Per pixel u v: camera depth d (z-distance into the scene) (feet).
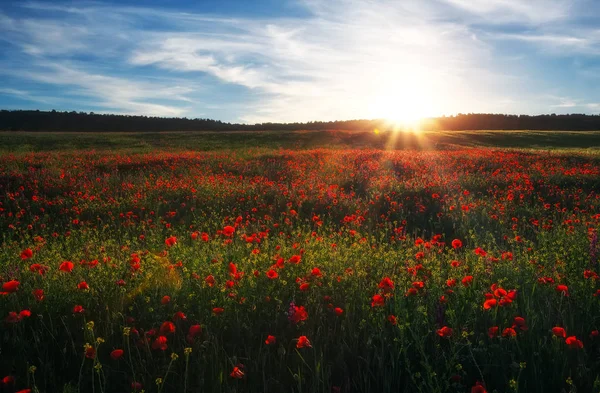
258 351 10.98
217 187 43.88
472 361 10.16
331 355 10.93
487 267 16.39
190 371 10.18
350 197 40.63
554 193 43.93
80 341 11.37
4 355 10.62
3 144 143.95
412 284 13.24
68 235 27.37
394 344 10.70
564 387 9.47
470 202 36.50
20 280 15.12
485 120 385.70
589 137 183.11
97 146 145.07
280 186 45.09
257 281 14.37
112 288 13.87
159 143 156.15
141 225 29.63
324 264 16.69
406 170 61.26
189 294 13.44
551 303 12.51
